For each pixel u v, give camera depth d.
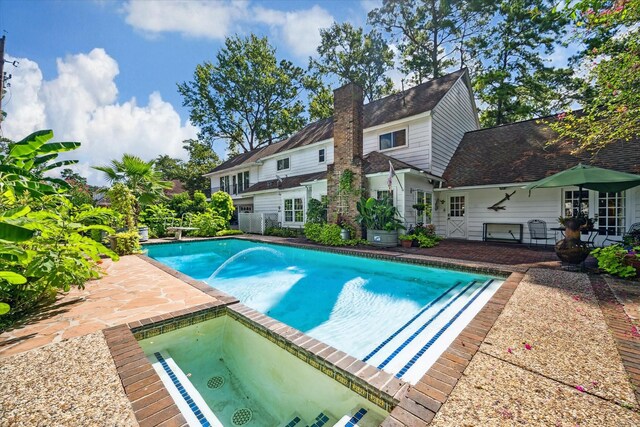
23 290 3.74
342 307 5.16
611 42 6.07
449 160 13.03
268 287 6.60
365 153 13.92
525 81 17.70
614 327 2.94
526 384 2.05
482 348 2.59
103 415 1.78
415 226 10.68
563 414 1.74
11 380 2.15
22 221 2.75
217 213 17.09
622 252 5.03
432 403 1.88
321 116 27.81
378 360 3.17
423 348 3.34
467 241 11.20
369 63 24.12
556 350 2.52
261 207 18.98
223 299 4.15
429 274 6.83
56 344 2.75
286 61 29.23
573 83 16.00
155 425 1.70
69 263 4.00
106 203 16.34
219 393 2.93
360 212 10.38
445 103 12.67
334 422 2.32
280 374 2.89
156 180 12.78
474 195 11.85
